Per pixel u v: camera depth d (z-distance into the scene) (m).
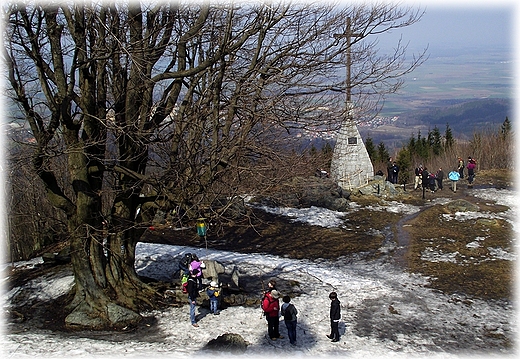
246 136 12.93
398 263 18.34
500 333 12.81
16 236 20.55
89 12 11.75
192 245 20.11
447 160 43.84
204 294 13.77
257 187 13.80
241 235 21.66
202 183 12.50
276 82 13.25
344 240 21.20
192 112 13.09
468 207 25.41
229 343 11.09
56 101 12.05
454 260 18.50
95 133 12.48
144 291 13.86
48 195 12.70
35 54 11.38
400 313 13.91
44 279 15.31
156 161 13.27
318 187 26.22
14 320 12.68
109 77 14.07
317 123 13.52
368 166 29.38
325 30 13.72
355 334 12.52
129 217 13.57
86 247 12.93
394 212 25.77
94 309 12.55
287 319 11.65
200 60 14.05
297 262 18.22
